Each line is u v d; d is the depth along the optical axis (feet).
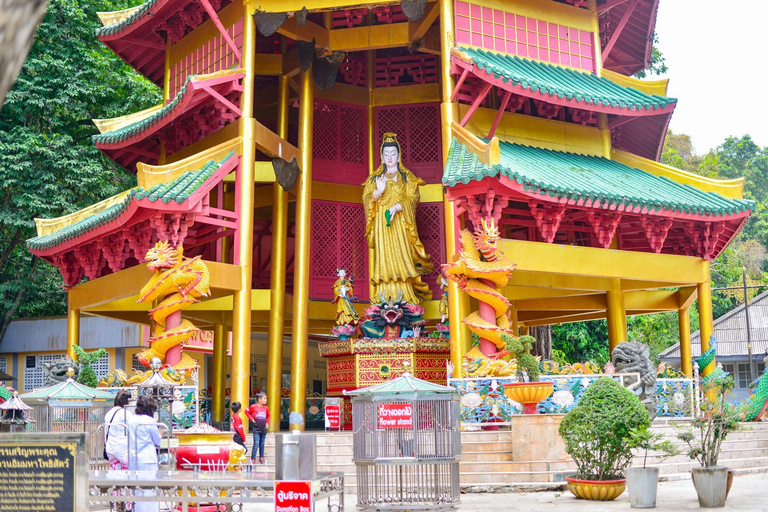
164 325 66.23
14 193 107.65
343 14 84.17
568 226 74.69
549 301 89.04
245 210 69.97
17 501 29.12
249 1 73.72
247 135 71.41
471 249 64.39
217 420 93.09
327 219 88.89
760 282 189.06
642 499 43.86
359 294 88.94
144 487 35.12
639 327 145.79
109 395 55.21
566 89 71.87
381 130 91.50
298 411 79.36
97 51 114.11
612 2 82.28
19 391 115.75
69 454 29.07
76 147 109.60
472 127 73.26
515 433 55.42
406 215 83.25
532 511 43.29
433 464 41.78
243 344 68.23
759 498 47.42
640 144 89.35
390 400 42.24
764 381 75.87
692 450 46.09
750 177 242.78
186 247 77.61
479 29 74.59
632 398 48.24
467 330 69.15
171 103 73.36
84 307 79.15
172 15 82.74
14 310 113.70
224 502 34.19
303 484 33.58
